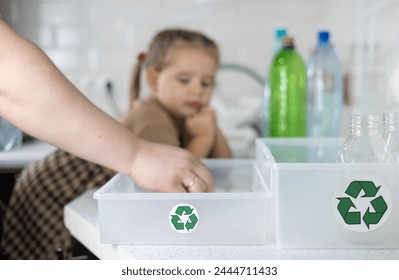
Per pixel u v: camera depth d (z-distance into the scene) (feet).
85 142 2.12
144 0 6.51
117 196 2.01
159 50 5.44
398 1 3.25
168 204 2.01
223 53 6.43
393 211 1.92
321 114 4.01
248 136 5.90
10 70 1.96
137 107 5.23
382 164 1.90
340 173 1.92
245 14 6.36
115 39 6.60
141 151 2.23
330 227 1.95
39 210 4.19
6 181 5.52
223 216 2.01
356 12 4.49
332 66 4.00
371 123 2.08
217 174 3.14
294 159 3.08
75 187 4.25
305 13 6.25
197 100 5.38
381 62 3.69
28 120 2.04
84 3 6.59
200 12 6.43
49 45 6.68
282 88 3.93
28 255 4.09
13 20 6.65
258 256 1.88
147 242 2.02
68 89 2.06
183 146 5.34
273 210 2.07
